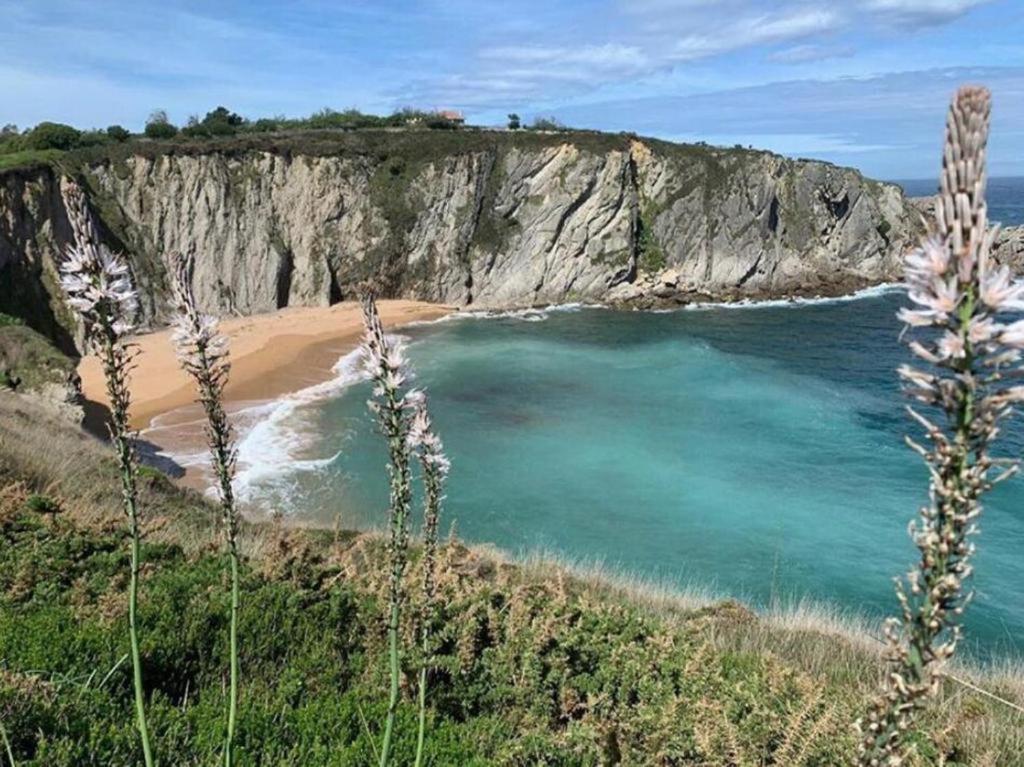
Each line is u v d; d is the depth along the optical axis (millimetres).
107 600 7203
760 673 7594
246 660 6840
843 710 6207
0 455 12820
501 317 63188
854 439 33094
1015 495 25719
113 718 5293
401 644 7242
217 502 17859
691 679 7102
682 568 22188
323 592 8141
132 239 57250
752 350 51844
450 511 25719
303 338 51531
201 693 6070
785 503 26641
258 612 7398
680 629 9039
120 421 3664
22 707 4969
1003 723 7270
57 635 6215
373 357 3699
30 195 48375
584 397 40000
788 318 62750
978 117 1986
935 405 2166
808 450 31891
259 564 9047
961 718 7164
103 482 14234
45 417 22844
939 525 2223
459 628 7574
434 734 6016
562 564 14641
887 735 2350
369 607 7898
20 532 8859
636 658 7465
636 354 50375
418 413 4523
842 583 21391
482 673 7059
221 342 3848
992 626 18375
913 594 2318
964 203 1994
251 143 64438
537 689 6988
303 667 6828
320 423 34500
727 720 6098
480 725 6391
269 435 32719
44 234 48406
